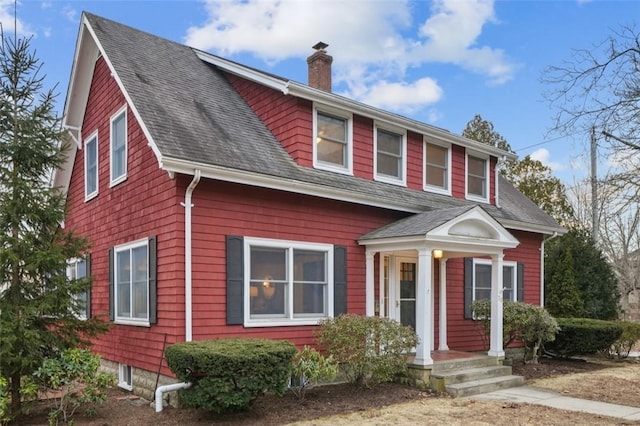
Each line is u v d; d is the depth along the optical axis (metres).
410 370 9.31
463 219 9.76
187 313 7.81
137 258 9.29
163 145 7.75
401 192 11.27
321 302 9.58
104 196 10.87
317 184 9.16
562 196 23.80
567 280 16.02
